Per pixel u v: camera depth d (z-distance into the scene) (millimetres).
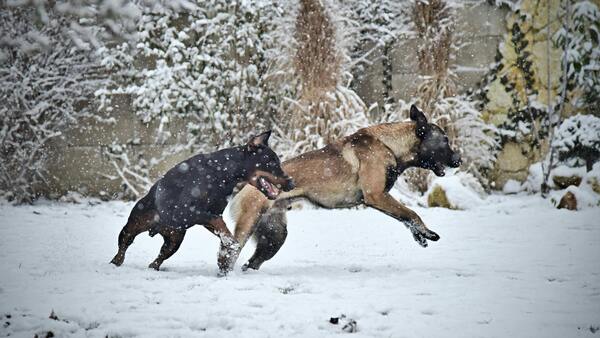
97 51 13305
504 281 6348
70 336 4527
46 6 13117
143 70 13523
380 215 11469
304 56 12945
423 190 12945
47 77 13281
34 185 13281
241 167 6801
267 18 13656
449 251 8258
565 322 4898
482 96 14047
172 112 13484
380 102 14172
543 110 13828
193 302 5492
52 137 13344
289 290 6039
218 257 6703
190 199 6660
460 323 4867
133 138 13547
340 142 7387
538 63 13922
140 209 7074
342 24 13219
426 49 13633
